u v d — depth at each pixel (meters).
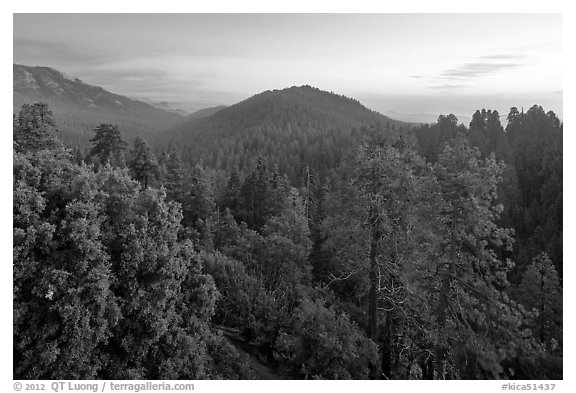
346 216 18.94
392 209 17.66
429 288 15.52
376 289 18.75
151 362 15.36
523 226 52.69
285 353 17.84
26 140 34.78
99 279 12.97
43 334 12.21
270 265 24.47
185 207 44.91
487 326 13.80
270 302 20.38
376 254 18.47
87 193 13.97
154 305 14.84
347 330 16.36
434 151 72.69
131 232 14.35
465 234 14.15
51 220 13.19
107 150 48.22
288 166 118.38
